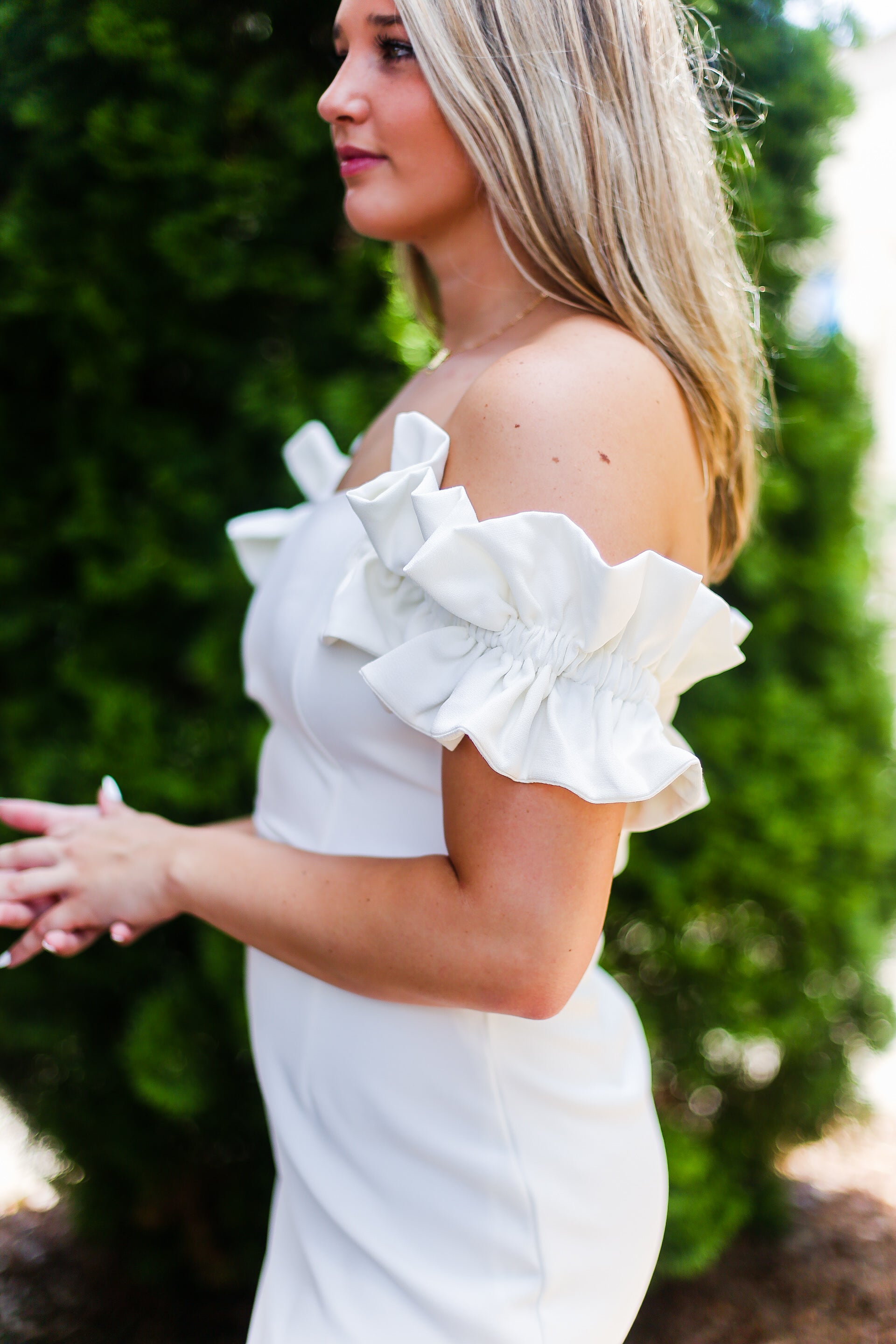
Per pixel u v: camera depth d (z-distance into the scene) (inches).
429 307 53.5
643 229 35.2
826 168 78.9
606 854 29.4
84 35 61.7
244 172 65.4
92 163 65.5
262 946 34.6
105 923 37.4
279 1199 39.4
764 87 68.2
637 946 74.3
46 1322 74.3
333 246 70.7
